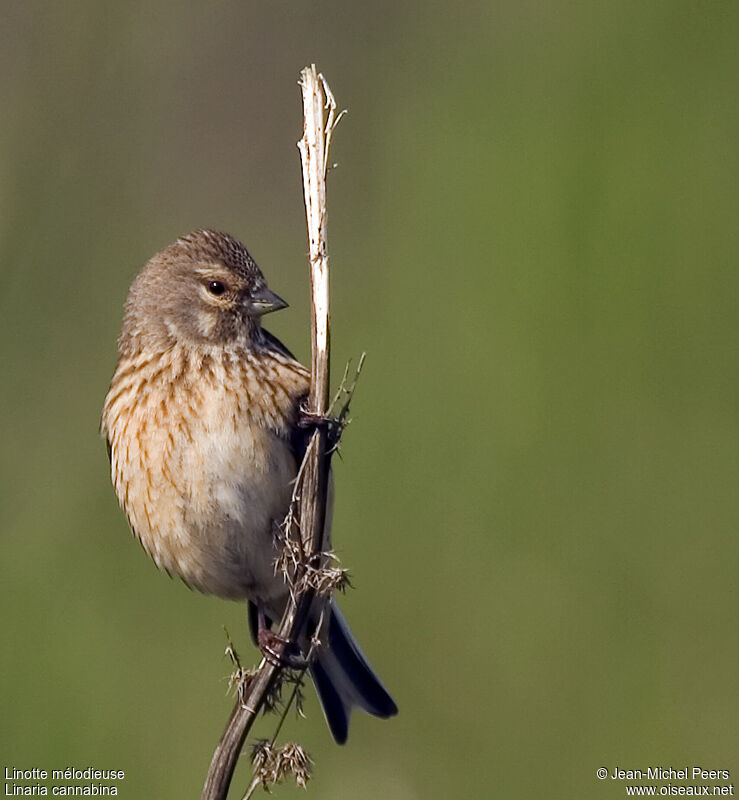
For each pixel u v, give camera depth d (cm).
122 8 1378
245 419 769
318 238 662
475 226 1338
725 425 1216
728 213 1273
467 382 1257
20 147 1320
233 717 645
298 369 794
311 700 1127
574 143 1327
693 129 1304
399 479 1236
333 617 823
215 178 1521
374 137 1494
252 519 773
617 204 1285
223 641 1177
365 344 1312
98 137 1406
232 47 1561
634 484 1210
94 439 1284
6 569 1209
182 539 787
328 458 664
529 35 1470
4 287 1297
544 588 1186
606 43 1383
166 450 772
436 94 1489
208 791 635
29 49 1350
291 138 1540
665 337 1245
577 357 1241
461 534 1209
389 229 1425
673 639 1167
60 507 1248
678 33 1352
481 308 1284
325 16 1602
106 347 1327
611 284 1259
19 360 1291
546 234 1291
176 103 1548
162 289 801
